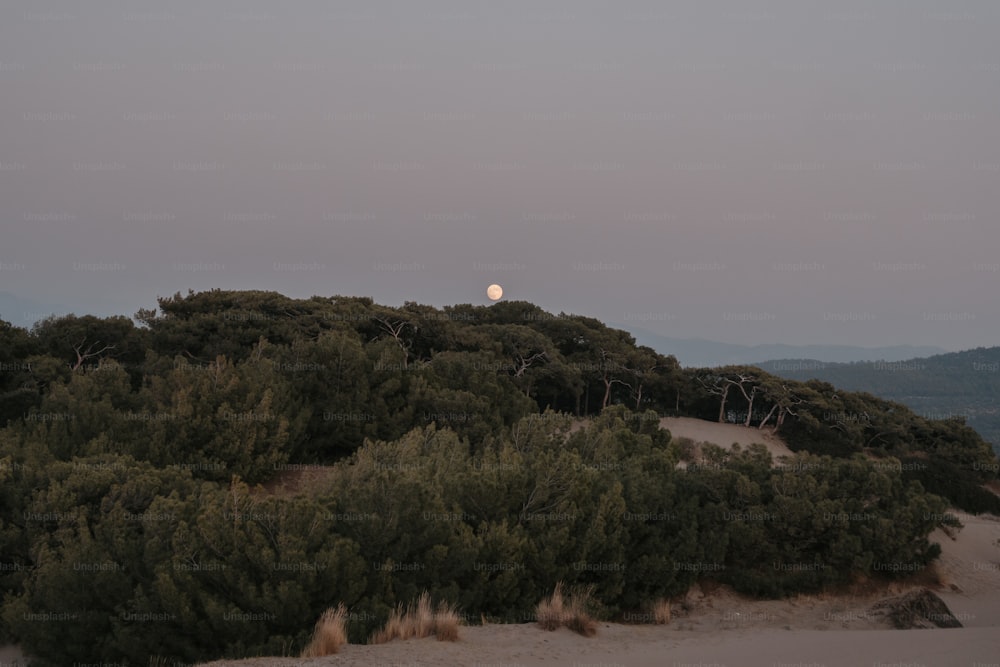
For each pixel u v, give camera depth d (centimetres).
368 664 837
